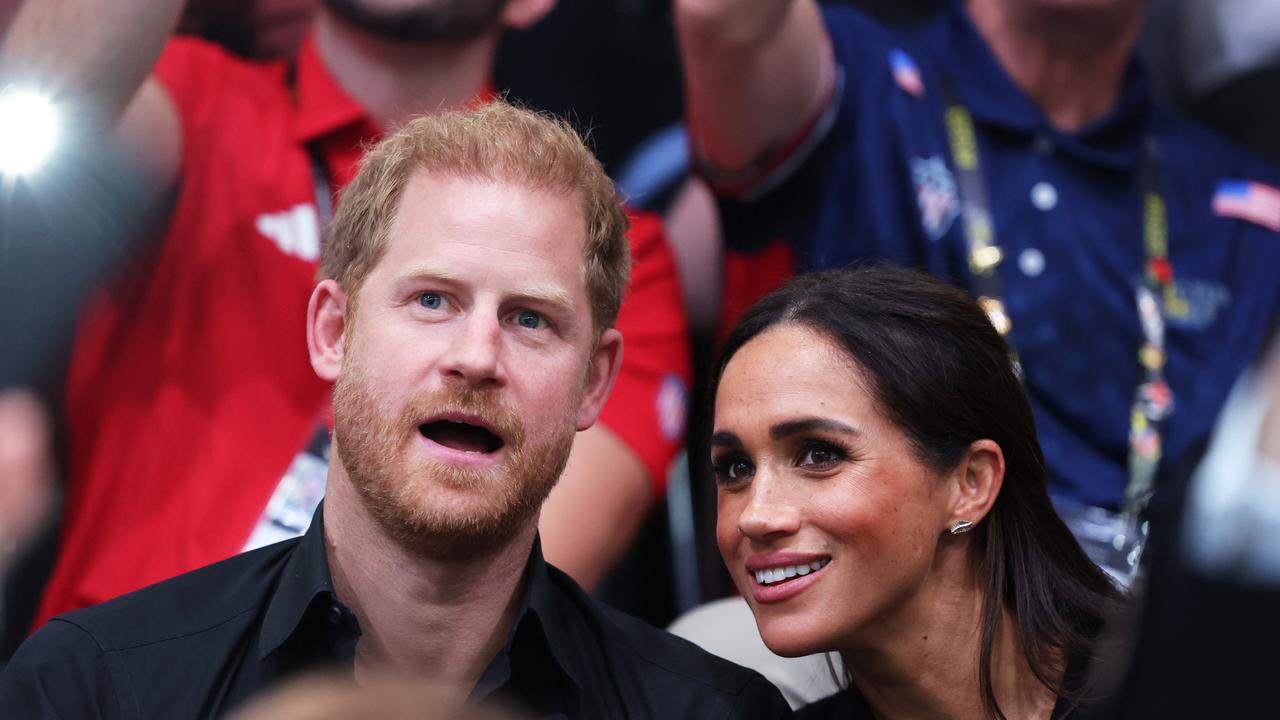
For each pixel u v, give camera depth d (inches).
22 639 332.5
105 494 341.4
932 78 426.3
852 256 409.1
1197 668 358.9
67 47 344.8
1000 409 264.5
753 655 327.3
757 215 412.5
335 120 370.6
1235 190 431.5
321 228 365.7
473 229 229.3
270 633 229.6
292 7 368.5
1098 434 397.4
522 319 232.4
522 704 239.9
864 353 253.9
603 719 242.4
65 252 343.6
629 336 389.7
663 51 408.5
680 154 408.8
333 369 243.8
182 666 225.6
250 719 106.1
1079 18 414.3
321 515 242.2
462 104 385.1
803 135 411.2
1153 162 429.1
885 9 442.3
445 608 235.3
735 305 411.8
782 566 251.8
